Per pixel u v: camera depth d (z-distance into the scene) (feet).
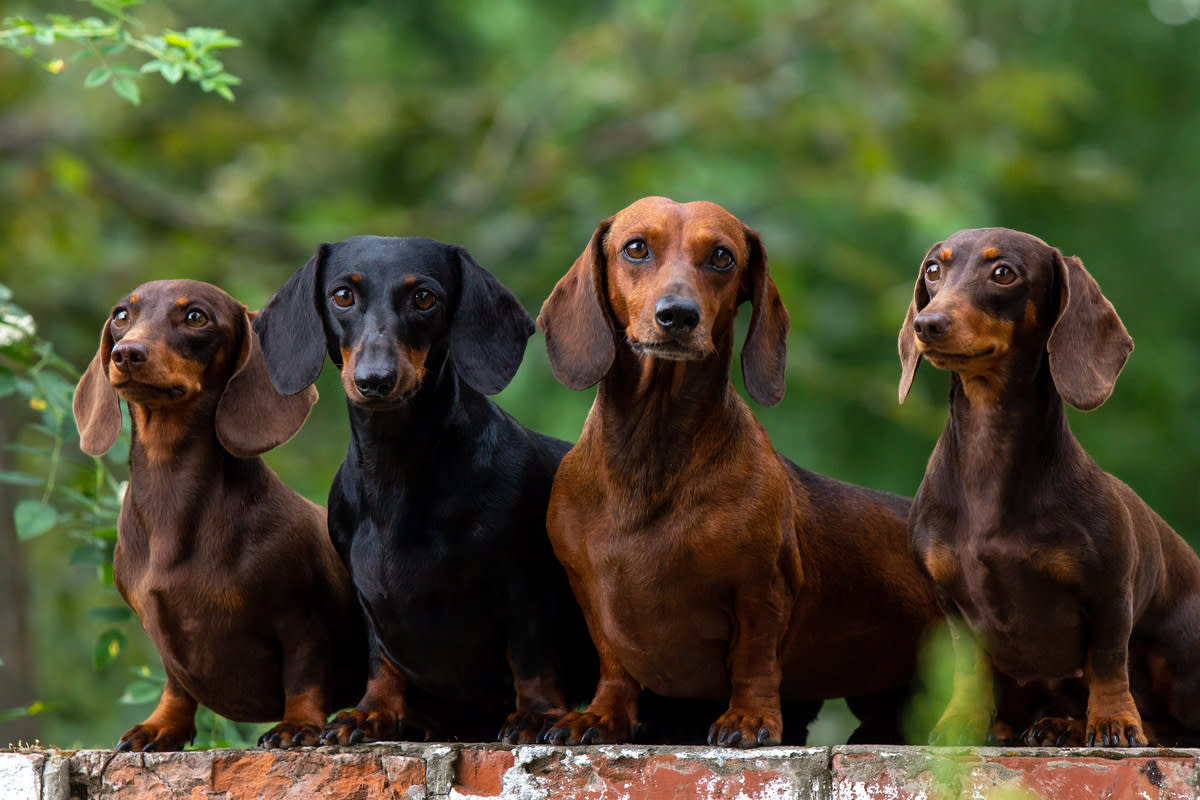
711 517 26.76
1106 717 25.66
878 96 72.74
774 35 74.08
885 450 73.51
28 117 70.08
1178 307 89.76
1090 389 25.80
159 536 28.76
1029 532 26.35
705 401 27.04
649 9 71.97
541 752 24.68
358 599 29.14
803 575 28.86
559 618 28.91
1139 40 91.15
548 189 69.26
